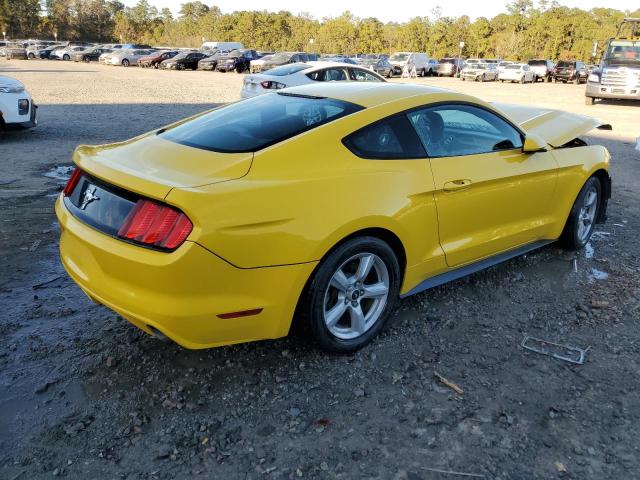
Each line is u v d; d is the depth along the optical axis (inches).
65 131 433.1
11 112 374.0
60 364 122.0
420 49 3181.6
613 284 169.9
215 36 3841.0
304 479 92.7
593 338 138.3
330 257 115.6
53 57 2098.9
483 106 154.3
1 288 156.5
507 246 161.5
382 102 134.6
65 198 125.0
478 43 3070.9
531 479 93.4
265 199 106.4
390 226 123.6
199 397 112.3
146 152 122.6
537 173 161.0
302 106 135.4
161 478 92.4
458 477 93.6
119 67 1738.4
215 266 101.5
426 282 143.4
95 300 115.0
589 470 95.5
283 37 3681.1
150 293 102.7
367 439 101.9
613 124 580.7
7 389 113.2
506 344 134.7
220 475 93.1
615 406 112.3
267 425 105.0
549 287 166.7
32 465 94.2
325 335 121.3
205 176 107.5
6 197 240.5
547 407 111.6
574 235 188.1
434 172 133.7
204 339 107.1
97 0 4301.2
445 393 115.3
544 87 1320.1
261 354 127.0
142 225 101.9
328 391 115.1
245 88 559.2
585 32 2938.0
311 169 116.0
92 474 92.8
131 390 114.0
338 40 3260.3
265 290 108.7
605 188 200.8
